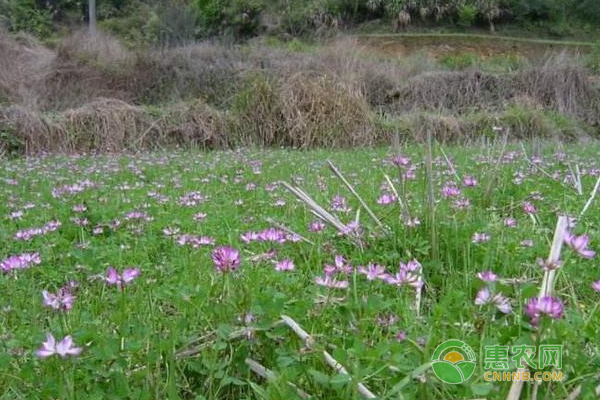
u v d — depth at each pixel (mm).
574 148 8125
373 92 12328
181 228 3227
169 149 9289
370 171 5480
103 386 1393
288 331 1510
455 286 2057
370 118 10156
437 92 12391
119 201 4070
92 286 2281
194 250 2635
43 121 9141
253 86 10250
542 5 21453
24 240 2941
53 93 11406
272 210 3641
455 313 1686
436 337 1515
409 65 13586
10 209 3979
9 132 8906
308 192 4035
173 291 2035
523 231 2689
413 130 10086
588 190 3869
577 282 2045
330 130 9867
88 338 1493
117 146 9367
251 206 3846
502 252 2371
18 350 1624
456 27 20625
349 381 1245
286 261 1969
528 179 4133
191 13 18531
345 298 1703
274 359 1480
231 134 9898
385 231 2551
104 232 3299
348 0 20172
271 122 9945
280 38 18203
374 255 2410
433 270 2277
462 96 12438
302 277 2111
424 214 2594
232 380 1392
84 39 13375
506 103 12172
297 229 2945
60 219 3539
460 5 20562
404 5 20172
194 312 1726
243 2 18891
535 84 12750
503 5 21188
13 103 10250
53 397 1349
